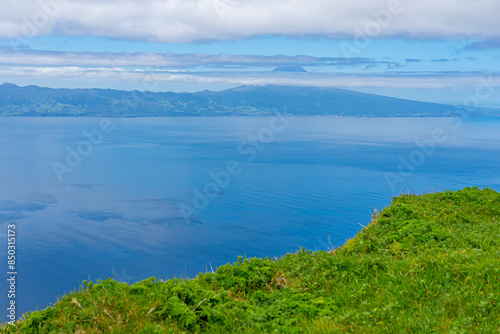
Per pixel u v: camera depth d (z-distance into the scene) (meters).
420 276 8.21
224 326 7.35
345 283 9.31
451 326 6.11
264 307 8.29
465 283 7.53
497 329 5.79
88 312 7.31
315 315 7.75
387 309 7.11
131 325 7.03
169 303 7.71
